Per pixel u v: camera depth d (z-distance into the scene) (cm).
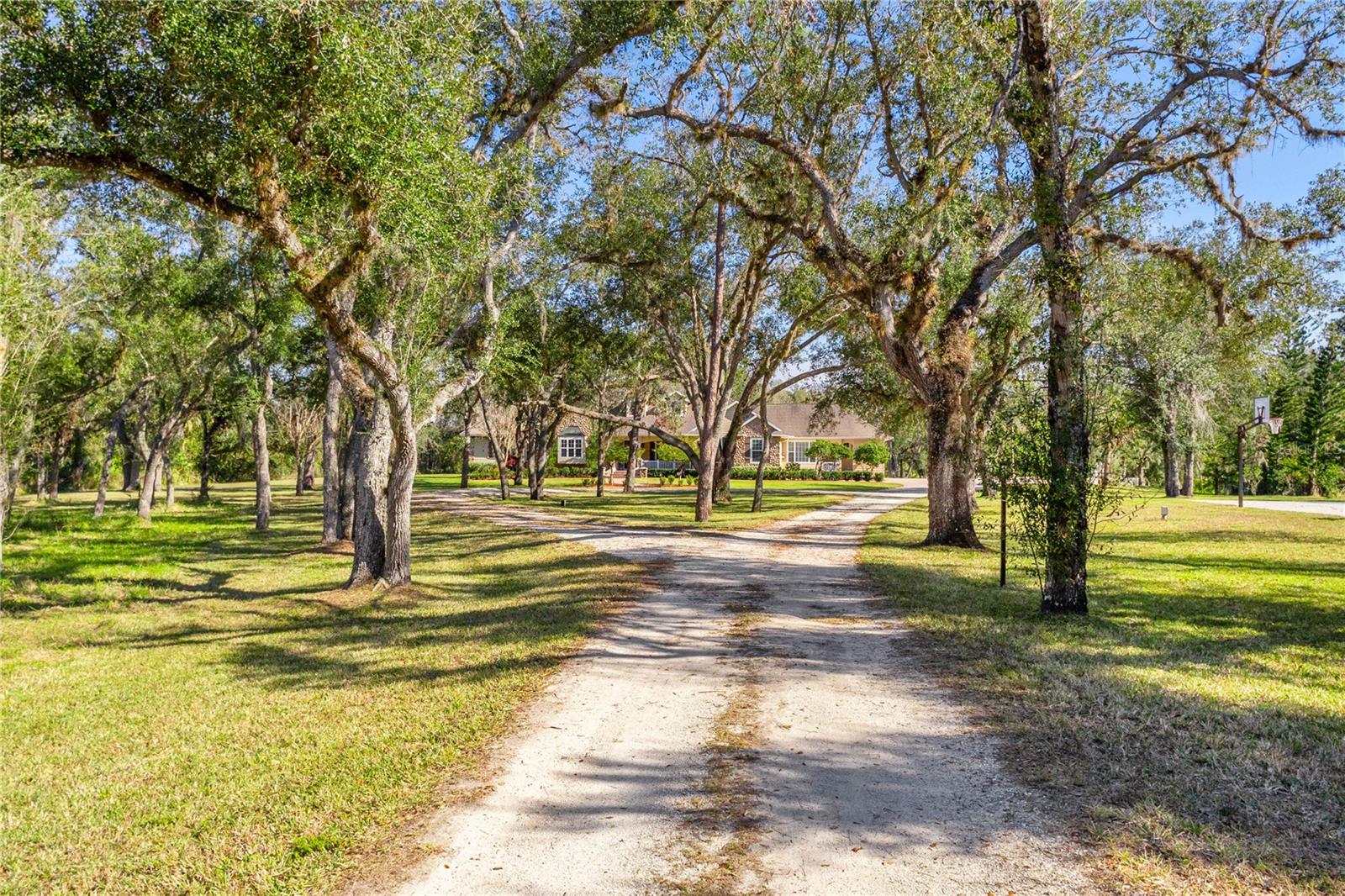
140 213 1655
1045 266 996
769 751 573
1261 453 4962
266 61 799
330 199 991
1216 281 1789
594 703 700
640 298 2662
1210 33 1516
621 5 1430
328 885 407
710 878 398
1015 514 1248
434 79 926
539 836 452
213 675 869
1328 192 1570
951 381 1830
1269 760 522
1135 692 676
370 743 616
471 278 1436
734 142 2084
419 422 1401
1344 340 1908
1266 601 1135
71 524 2856
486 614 1145
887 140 1750
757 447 6738
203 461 4291
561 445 7081
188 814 502
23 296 1302
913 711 652
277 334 2612
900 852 418
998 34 1197
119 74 820
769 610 1097
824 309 2812
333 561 1853
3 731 690
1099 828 434
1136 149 1642
